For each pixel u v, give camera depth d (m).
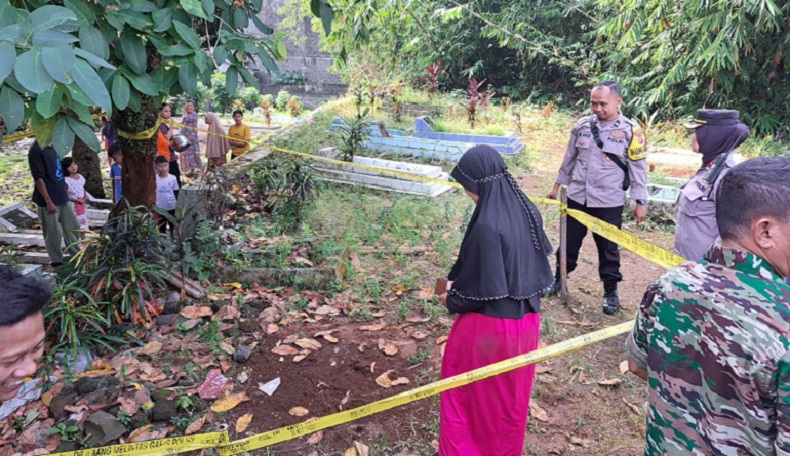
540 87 17.81
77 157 9.45
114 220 5.17
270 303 4.97
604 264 4.89
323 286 5.25
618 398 3.88
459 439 2.88
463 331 2.86
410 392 2.49
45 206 6.48
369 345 4.43
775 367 1.39
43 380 3.91
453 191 8.15
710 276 1.55
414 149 10.07
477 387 2.82
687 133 12.90
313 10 4.21
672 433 1.62
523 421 2.89
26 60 2.21
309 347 4.36
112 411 3.62
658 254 3.66
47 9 2.39
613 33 14.08
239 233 6.22
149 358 4.24
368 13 11.91
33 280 1.52
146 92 3.28
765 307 1.44
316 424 2.52
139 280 4.79
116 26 3.23
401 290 5.23
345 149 9.02
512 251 2.73
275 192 6.95
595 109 4.66
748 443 1.49
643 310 1.72
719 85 13.68
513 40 16.88
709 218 3.75
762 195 1.48
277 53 3.97
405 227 6.73
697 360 1.54
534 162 10.30
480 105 14.66
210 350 4.33
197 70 3.49
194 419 3.61
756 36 12.09
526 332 2.83
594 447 3.44
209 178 6.44
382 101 14.72
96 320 4.50
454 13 16.20
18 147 13.24
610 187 4.70
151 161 5.85
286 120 18.56
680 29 12.88
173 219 5.46
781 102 13.41
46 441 3.42
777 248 1.50
